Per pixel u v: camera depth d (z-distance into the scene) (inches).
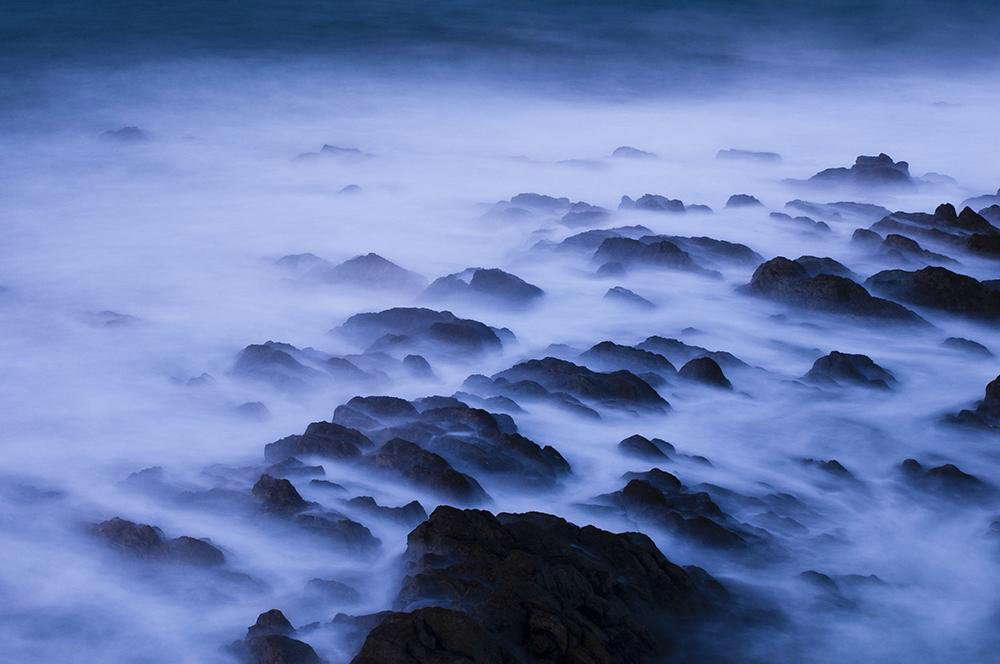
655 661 408.5
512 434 543.2
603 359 674.8
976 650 436.5
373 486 514.6
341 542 468.4
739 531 498.9
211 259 925.8
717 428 611.8
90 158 1298.0
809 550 497.7
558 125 1509.6
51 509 511.5
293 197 1126.4
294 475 519.5
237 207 1091.3
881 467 580.4
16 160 1288.1
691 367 657.0
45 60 1819.6
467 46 1994.3
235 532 484.7
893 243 878.4
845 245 921.5
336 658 397.7
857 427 616.4
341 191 1127.0
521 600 397.4
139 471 548.1
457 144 1387.8
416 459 514.6
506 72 1833.2
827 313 761.6
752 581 468.4
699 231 965.8
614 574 437.1
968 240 885.8
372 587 445.4
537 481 525.0
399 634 370.9
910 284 780.6
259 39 1998.0
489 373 672.4
